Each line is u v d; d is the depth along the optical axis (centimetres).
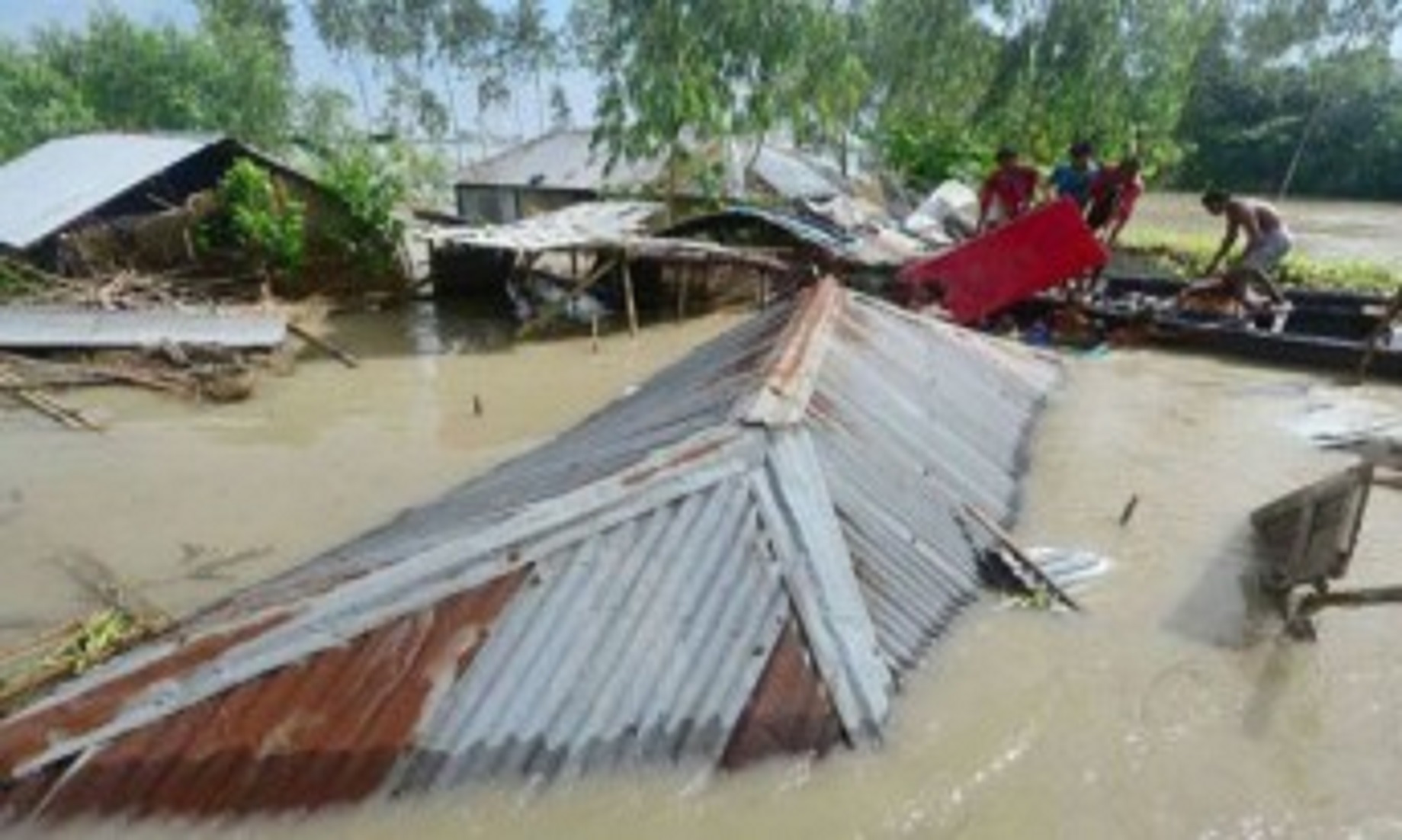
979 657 568
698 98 2025
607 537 509
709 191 2195
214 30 4344
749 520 520
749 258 1553
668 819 442
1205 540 749
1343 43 4212
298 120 4381
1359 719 543
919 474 702
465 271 1797
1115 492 845
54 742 456
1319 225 3200
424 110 4959
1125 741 516
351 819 439
